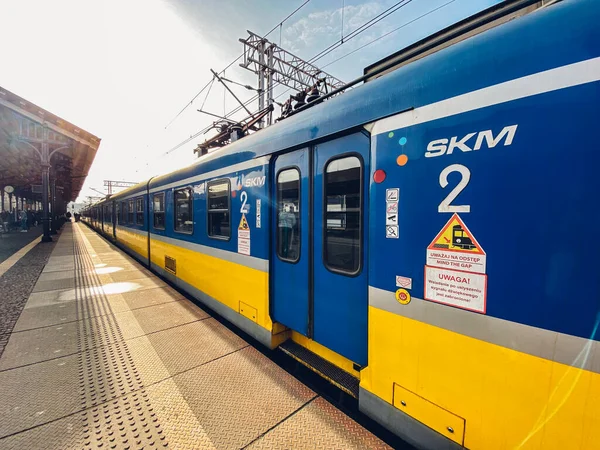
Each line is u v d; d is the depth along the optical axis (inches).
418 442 69.4
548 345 50.4
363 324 86.7
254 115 195.6
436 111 65.7
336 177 94.8
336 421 86.8
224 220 158.4
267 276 123.9
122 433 81.4
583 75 47.4
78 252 439.8
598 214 45.4
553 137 49.9
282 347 120.3
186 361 121.1
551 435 50.6
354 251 89.2
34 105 497.7
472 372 60.1
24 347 133.0
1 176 957.8
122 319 168.2
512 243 54.3
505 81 55.7
